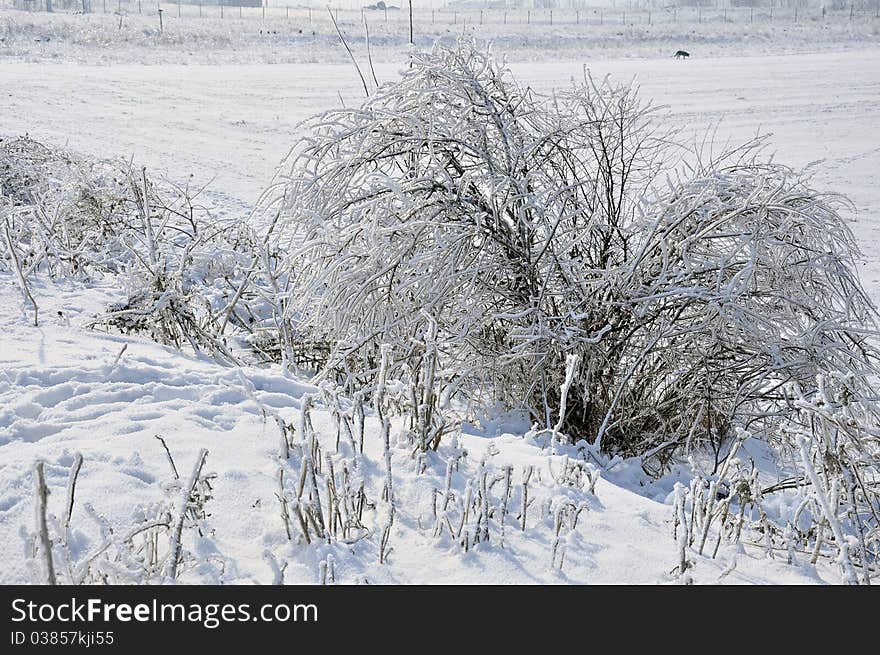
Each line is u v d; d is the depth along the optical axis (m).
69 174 9.52
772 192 5.41
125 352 5.44
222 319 7.12
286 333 6.34
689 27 76.44
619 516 3.61
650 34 66.88
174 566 2.74
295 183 5.90
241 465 3.72
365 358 5.93
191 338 6.09
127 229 8.41
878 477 4.51
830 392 5.08
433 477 3.74
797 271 5.70
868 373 5.66
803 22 87.44
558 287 5.84
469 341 5.73
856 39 66.44
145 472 3.56
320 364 6.44
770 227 5.56
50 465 3.45
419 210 5.64
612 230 5.95
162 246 8.66
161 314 6.05
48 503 3.18
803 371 5.50
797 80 33.34
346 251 5.70
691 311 5.72
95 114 21.28
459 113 5.79
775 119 22.75
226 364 5.91
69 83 28.09
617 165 6.59
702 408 5.45
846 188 15.44
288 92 28.42
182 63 41.59
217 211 11.70
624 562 3.19
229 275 7.99
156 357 5.46
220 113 23.12
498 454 4.17
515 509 3.55
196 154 16.89
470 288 5.54
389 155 5.83
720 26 78.94
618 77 33.06
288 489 3.51
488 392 6.08
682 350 5.70
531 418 5.88
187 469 3.64
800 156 17.94
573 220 5.97
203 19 71.94
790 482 4.72
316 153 5.86
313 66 39.97
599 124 6.05
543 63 42.75
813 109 24.77
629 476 4.96
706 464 5.72
